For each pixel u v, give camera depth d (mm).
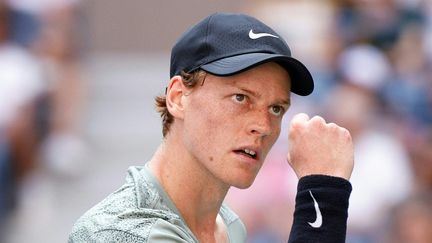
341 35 22672
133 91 26094
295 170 7820
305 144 7777
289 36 22812
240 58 7469
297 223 7535
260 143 7602
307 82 7707
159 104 8031
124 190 7789
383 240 18750
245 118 7551
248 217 18500
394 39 22828
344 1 23109
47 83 22797
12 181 21391
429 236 18312
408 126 21172
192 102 7652
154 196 7758
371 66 21547
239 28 7605
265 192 18609
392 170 19875
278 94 7605
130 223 7418
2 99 21516
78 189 23312
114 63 26766
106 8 27016
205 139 7602
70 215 22750
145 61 26938
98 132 25281
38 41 23141
